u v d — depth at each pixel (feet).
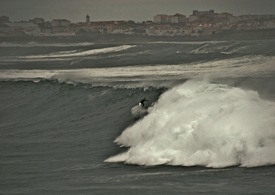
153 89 299.79
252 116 138.62
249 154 124.67
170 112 166.81
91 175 127.95
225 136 133.39
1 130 235.20
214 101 164.96
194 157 132.67
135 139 173.99
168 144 143.02
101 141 189.47
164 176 118.21
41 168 142.82
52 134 215.51
